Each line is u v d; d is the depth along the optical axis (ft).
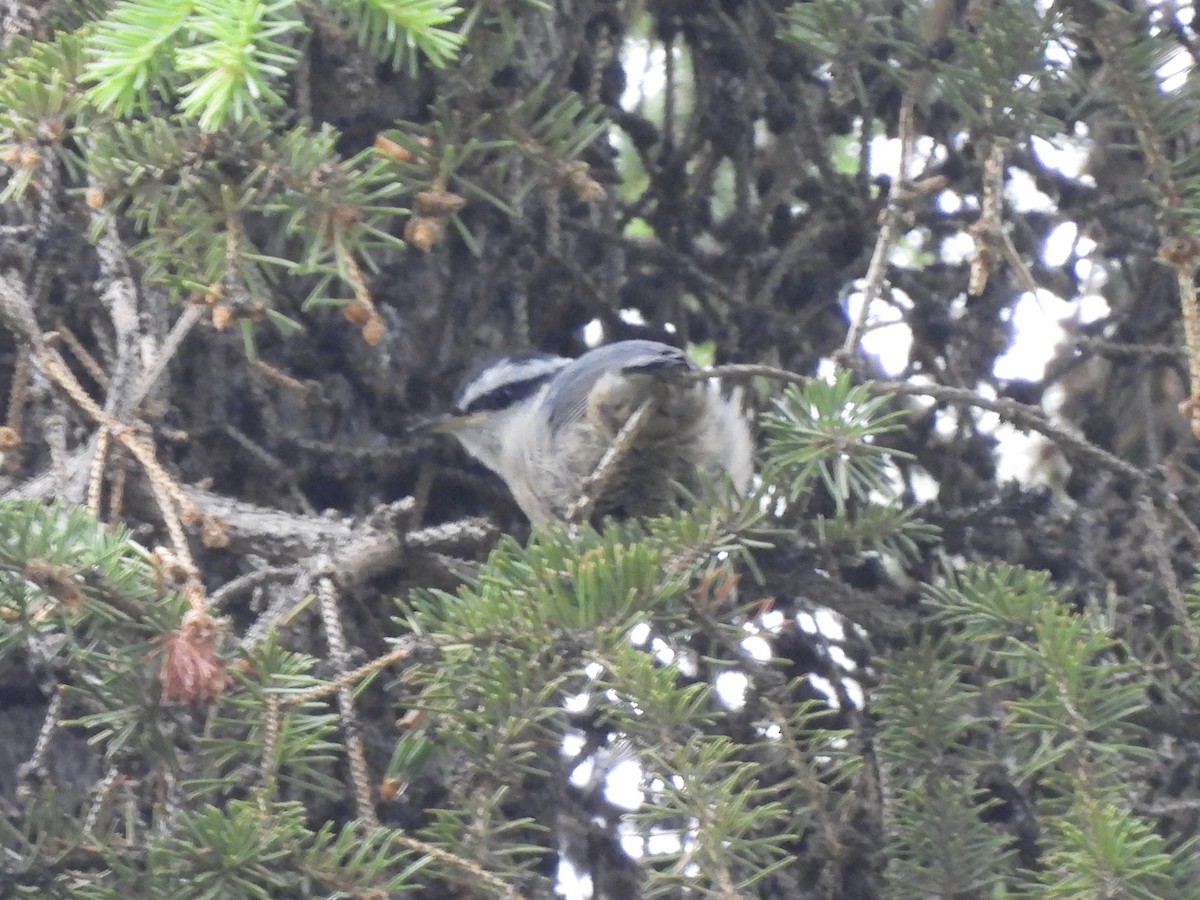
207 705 13.03
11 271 17.19
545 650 13.23
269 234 20.03
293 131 14.28
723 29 21.77
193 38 12.85
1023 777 14.99
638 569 13.25
